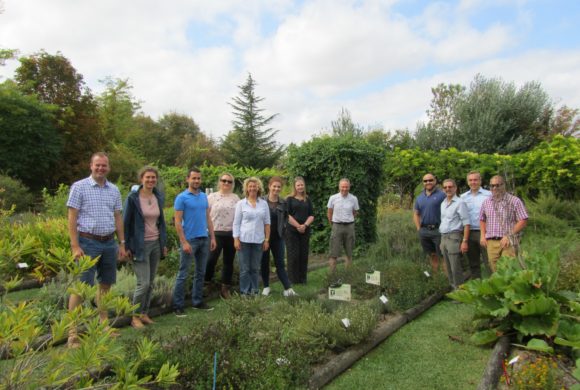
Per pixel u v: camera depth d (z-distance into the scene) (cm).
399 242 911
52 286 551
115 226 457
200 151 3584
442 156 1247
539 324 427
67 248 700
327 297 617
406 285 609
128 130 3462
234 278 700
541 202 1068
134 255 492
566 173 1086
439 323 528
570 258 664
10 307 249
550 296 465
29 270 689
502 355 411
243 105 4003
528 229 993
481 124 2162
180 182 1702
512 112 2197
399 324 515
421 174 1256
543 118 2225
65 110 2177
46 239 707
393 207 1320
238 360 352
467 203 686
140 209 490
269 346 382
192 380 336
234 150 3972
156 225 513
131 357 333
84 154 2206
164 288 588
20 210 1393
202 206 568
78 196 423
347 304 531
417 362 416
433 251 726
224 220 638
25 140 1917
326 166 981
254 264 609
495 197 602
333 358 404
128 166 2317
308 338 414
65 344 401
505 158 1169
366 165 977
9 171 1819
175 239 816
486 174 1191
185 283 596
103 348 234
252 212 599
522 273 459
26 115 1934
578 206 1053
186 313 561
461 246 656
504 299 458
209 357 353
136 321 496
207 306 584
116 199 458
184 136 4659
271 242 653
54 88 2269
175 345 372
